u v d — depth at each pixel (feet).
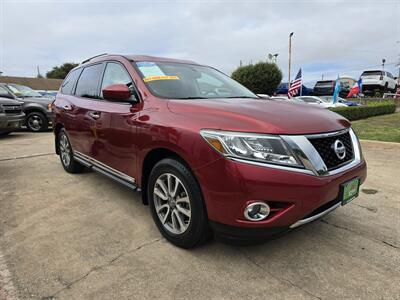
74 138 14.29
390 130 32.22
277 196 7.02
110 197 12.79
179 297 6.98
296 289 7.23
